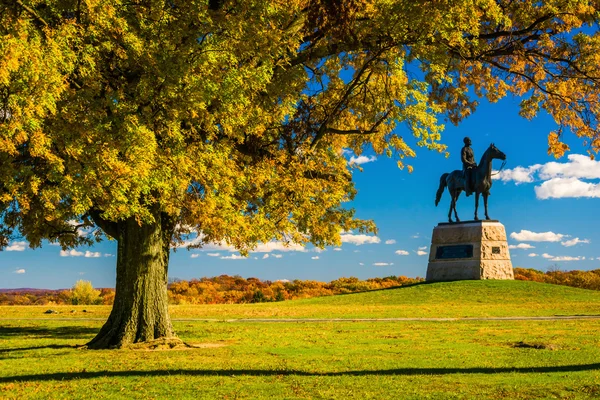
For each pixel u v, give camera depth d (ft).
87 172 42.22
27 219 64.13
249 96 52.95
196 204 52.13
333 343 58.70
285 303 143.84
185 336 66.74
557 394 31.50
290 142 63.16
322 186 63.36
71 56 40.75
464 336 64.23
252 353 50.80
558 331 68.33
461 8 51.67
